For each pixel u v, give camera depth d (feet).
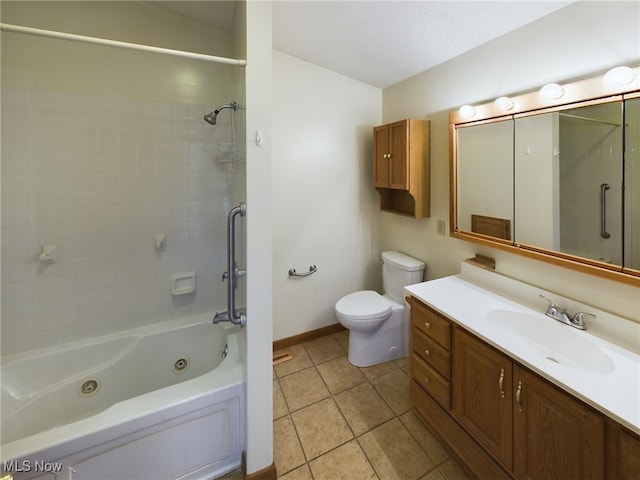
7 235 5.24
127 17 5.72
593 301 4.29
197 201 6.72
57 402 5.41
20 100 5.12
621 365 3.42
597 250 4.15
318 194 8.32
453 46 5.97
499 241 5.57
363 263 9.34
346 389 6.71
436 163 7.06
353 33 6.06
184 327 6.50
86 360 5.79
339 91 8.23
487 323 4.45
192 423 4.45
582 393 2.98
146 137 6.11
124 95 5.84
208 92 6.55
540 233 4.90
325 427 5.66
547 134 4.68
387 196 8.89
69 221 5.65
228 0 5.62
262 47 3.96
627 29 3.76
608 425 2.86
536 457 3.56
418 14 5.17
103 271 6.02
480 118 5.70
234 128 5.70
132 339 6.13
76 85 5.47
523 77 5.02
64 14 5.29
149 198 6.27
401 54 6.62
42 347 5.63
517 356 3.65
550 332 4.41
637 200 3.71
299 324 8.55
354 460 4.99
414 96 7.57
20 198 5.27
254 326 4.26
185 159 6.51
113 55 5.68
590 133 4.12
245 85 3.93
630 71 3.58
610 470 2.87
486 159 5.71
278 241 7.94
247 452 4.43
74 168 5.59
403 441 5.35
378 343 7.57
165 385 6.32
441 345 4.98
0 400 4.90
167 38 6.07
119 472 4.04
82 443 3.76
